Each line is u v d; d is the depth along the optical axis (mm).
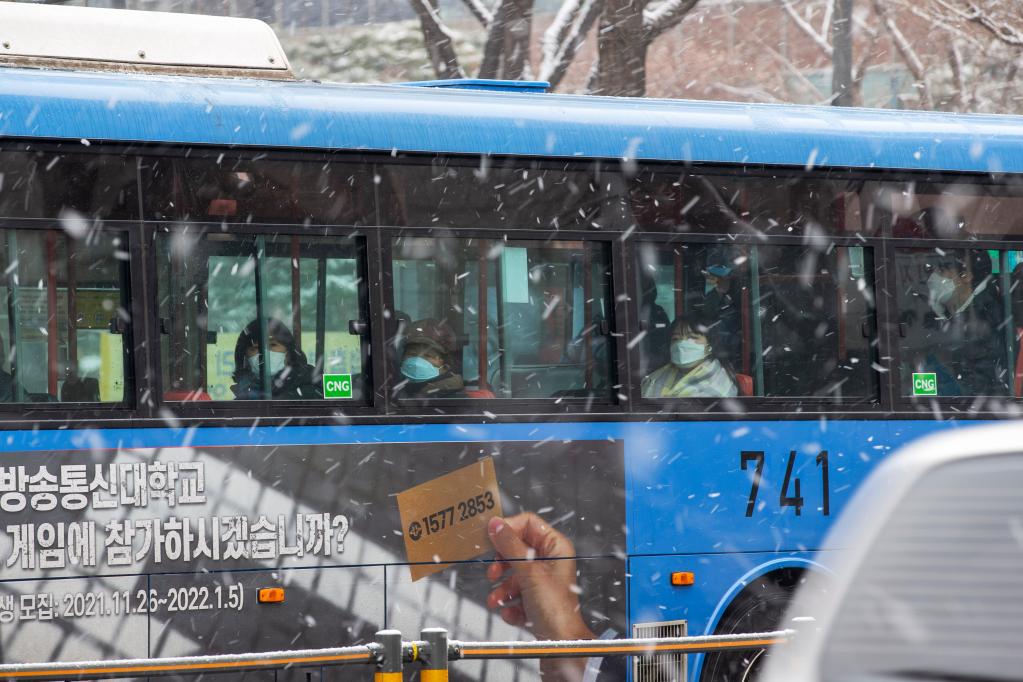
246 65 13023
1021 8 33250
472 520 12281
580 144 12945
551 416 12586
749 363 13352
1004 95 36906
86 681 10648
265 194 12008
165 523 11406
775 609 13242
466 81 13383
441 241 12492
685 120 13414
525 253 12750
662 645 10523
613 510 12688
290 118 12094
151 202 11703
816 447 13383
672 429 12953
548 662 12516
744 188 13523
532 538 12422
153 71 12648
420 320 12367
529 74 27922
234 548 11570
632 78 26516
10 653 10938
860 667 5504
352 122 12266
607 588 12609
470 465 12320
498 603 12305
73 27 12469
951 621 5449
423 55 47688
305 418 11875
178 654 11352
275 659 9609
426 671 9961
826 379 13562
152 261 11648
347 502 11930
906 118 14398
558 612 12438
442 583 12148
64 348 11367
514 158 12773
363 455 12023
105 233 11570
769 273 13539
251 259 11953
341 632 11820
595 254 12977
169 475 11461
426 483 12172
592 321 12891
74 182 11523
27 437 11141
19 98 11414
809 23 45969
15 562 11008
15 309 11281
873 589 5602
